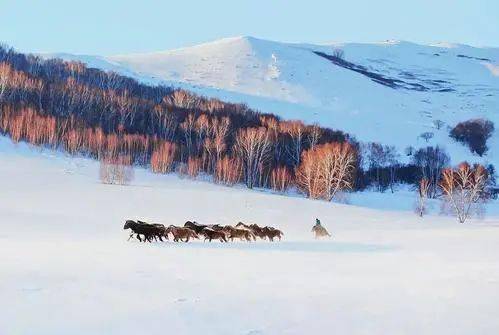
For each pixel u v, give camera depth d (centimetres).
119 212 6272
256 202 8088
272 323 1202
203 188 9756
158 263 2269
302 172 11106
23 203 6394
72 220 5206
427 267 2322
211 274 1973
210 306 1368
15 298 1387
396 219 7712
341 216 7544
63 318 1203
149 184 9612
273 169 12244
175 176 11362
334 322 1222
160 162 11650
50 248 2748
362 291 1647
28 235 3722
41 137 12069
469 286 1741
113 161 9638
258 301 1452
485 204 11762
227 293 1566
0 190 7344
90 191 7825
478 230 5659
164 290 1583
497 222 8112
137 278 1792
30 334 1070
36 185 8050
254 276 1956
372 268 2297
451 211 9856
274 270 2169
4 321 1155
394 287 1728
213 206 7419
